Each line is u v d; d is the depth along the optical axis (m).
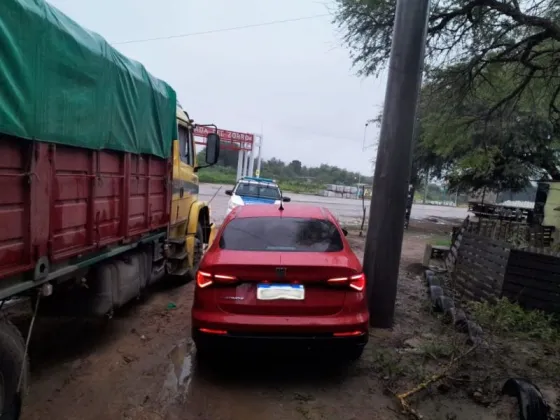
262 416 3.22
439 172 24.78
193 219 6.87
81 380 3.65
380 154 5.24
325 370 4.03
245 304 3.50
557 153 18.80
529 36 8.95
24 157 2.62
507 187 21.73
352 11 9.24
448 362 4.23
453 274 7.61
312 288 3.54
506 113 12.13
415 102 5.12
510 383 3.51
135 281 4.82
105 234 3.83
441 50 9.72
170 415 3.18
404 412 3.34
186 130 6.86
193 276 7.12
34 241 2.73
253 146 40.97
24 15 2.48
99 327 4.90
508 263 5.84
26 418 3.06
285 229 4.26
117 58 3.81
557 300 5.58
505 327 5.18
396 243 5.20
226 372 3.91
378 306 5.24
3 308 2.91
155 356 4.19
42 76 2.69
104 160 3.74
